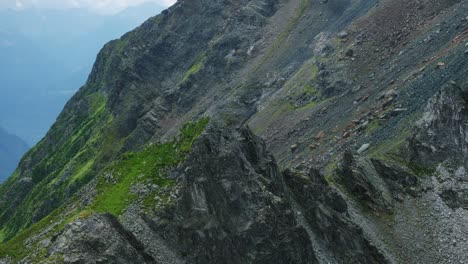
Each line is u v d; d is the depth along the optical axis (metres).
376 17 139.25
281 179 57.09
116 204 46.03
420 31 117.12
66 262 35.28
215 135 50.22
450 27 103.31
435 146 68.81
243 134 56.75
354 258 53.47
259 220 46.00
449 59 84.62
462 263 55.84
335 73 125.38
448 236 58.81
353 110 99.75
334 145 88.38
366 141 79.88
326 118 107.56
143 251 40.81
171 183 47.84
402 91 87.81
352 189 64.62
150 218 44.59
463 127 67.31
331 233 54.62
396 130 76.69
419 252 57.44
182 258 43.22
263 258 45.09
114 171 51.34
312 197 57.81
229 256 44.62
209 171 47.56
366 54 126.19
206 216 45.47
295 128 114.19
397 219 61.31
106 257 36.59
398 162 68.88
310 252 48.44
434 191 64.38
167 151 51.94
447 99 70.44
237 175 48.06
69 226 38.12
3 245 42.47
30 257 38.25
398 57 111.38
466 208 61.34
